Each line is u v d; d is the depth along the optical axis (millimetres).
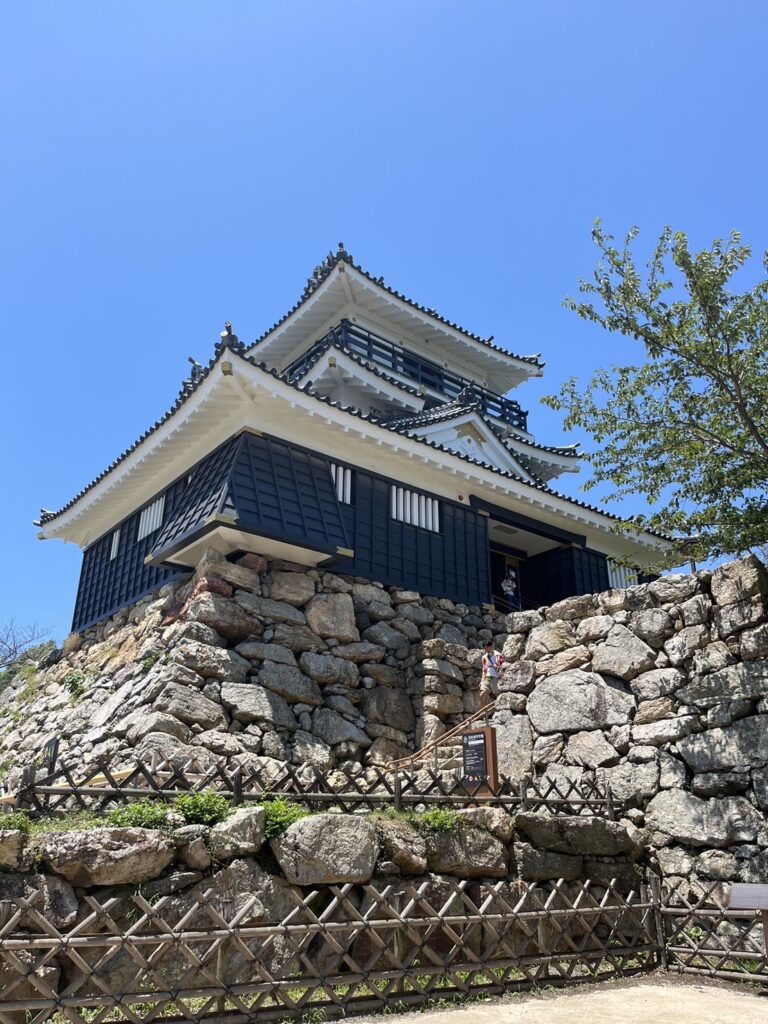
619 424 9688
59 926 4648
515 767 9430
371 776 10992
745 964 6555
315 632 12406
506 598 17234
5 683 23781
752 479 8914
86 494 16438
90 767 10859
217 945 4746
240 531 11695
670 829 7707
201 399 12469
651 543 18797
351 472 13992
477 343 23203
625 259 9305
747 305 8812
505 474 15742
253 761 10203
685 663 8305
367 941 5559
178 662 10711
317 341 21500
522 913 6070
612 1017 5137
